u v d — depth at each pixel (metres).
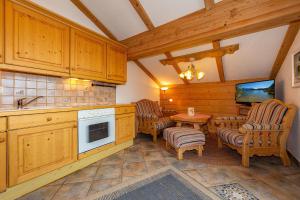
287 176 1.99
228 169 2.19
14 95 2.03
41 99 2.32
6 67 1.73
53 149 1.89
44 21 2.05
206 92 4.63
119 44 3.24
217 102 4.43
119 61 3.32
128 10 2.77
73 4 2.88
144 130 3.77
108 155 2.72
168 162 2.44
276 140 2.29
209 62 3.74
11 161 1.53
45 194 1.65
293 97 2.55
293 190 1.70
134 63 4.48
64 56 2.29
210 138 3.85
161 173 2.08
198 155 2.69
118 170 2.18
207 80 4.52
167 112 4.71
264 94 3.24
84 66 2.58
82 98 2.98
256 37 2.71
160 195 1.62
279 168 2.21
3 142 1.48
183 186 1.78
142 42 3.21
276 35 2.57
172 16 2.64
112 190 1.71
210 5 2.26
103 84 3.45
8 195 1.54
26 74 2.15
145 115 3.69
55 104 2.51
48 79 2.42
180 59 3.72
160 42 2.92
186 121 3.39
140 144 3.37
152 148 3.11
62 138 2.00
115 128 2.86
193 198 1.57
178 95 5.21
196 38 2.48
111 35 3.46
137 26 3.05
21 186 1.63
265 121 2.46
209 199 1.55
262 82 3.28
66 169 2.06
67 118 2.06
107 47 3.03
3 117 1.48
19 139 1.59
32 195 1.63
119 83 3.48
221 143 3.07
